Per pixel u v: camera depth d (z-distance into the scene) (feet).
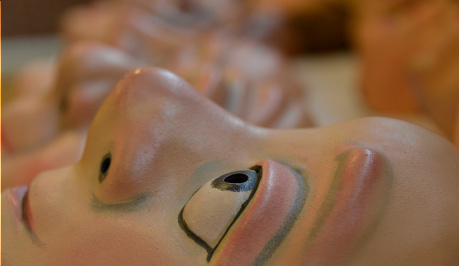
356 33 2.57
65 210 0.87
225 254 0.77
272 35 2.74
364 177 0.78
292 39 2.94
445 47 1.47
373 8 2.18
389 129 0.86
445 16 1.60
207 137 0.90
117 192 0.85
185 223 0.81
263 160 0.85
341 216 0.77
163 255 0.79
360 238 0.76
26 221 0.87
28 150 1.41
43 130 1.43
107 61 1.42
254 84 1.49
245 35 2.65
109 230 0.83
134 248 0.80
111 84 1.42
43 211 0.87
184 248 0.79
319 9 2.94
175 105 0.90
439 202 0.79
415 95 1.65
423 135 0.86
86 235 0.83
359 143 0.85
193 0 2.66
